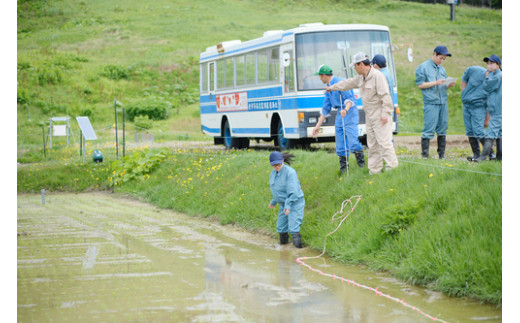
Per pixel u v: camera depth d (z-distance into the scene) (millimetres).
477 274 7230
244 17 74125
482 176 9117
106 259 9977
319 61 17453
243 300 7387
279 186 10711
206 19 72500
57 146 35625
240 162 16484
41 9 79750
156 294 7727
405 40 53156
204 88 25172
